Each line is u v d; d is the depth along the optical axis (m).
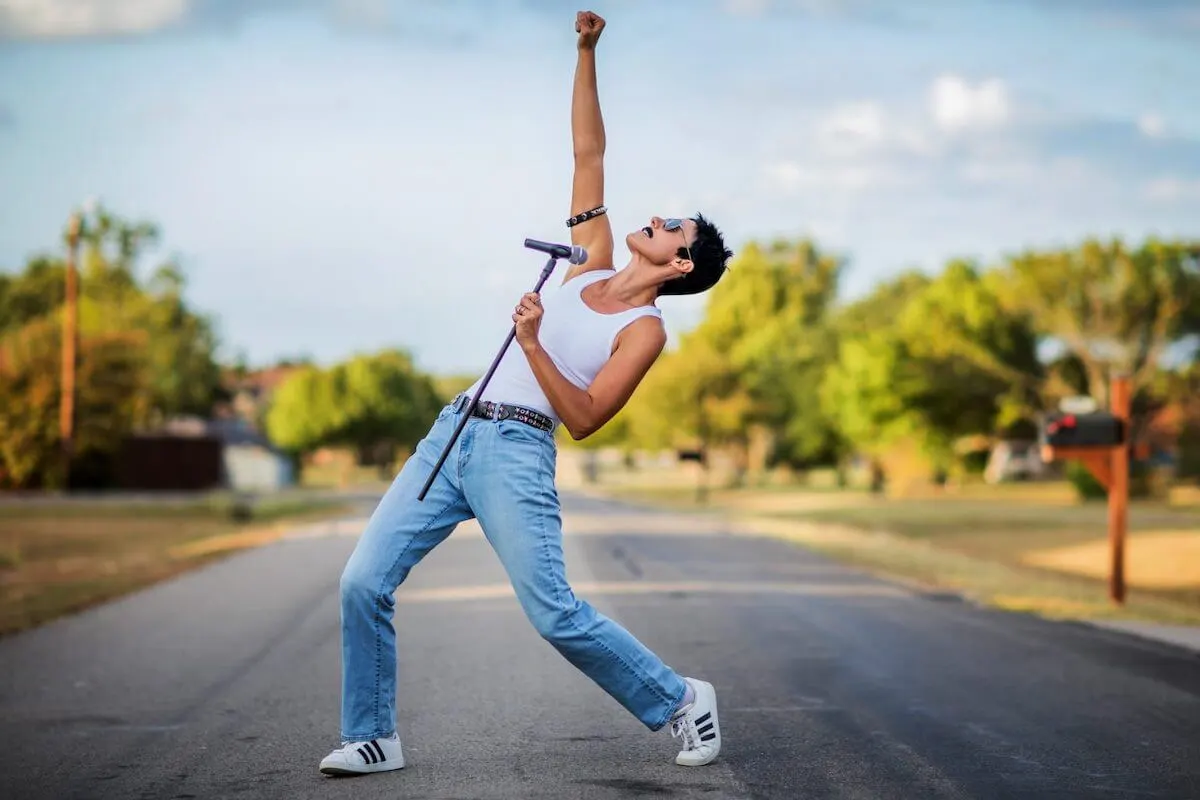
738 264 87.88
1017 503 43.22
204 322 87.19
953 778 5.20
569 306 4.96
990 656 8.73
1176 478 53.53
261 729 6.23
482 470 4.86
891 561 18.42
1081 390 51.91
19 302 91.69
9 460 46.84
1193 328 48.25
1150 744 5.88
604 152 5.35
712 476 72.88
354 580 4.99
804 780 5.12
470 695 7.06
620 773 5.18
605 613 11.27
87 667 8.22
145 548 21.59
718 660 8.51
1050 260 48.53
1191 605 13.98
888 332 54.00
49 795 4.95
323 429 88.38
